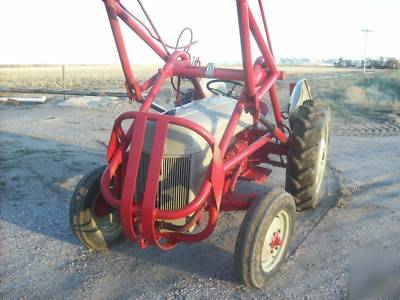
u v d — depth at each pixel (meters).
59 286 3.53
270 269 3.58
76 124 11.16
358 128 11.01
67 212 5.09
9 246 4.21
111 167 3.54
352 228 4.64
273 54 4.52
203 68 4.23
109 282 3.59
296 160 4.58
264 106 5.41
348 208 5.22
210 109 4.22
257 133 4.97
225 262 3.93
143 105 3.86
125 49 3.98
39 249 4.16
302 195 4.68
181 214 3.20
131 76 4.13
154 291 3.45
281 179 6.40
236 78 4.08
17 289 3.48
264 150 5.07
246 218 3.35
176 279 3.63
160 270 3.79
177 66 4.33
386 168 7.00
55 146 8.48
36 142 8.88
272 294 3.42
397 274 3.69
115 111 13.91
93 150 8.18
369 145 8.86
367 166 7.12
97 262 3.92
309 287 3.51
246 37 3.33
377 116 12.97
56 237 4.43
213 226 3.41
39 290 3.47
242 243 3.29
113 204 3.37
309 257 4.01
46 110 14.10
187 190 3.46
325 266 3.85
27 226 4.68
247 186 5.88
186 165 3.45
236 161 3.81
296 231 4.55
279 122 4.98
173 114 3.79
